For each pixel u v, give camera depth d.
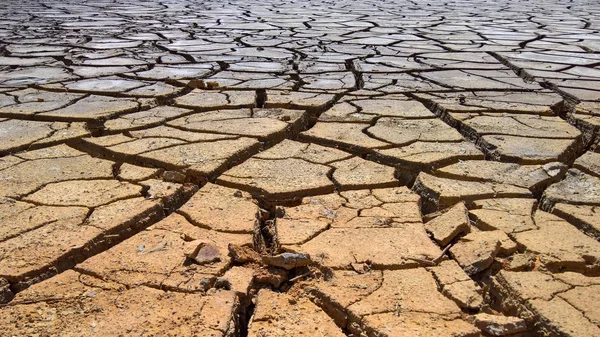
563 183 2.63
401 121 3.59
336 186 2.55
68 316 1.60
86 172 2.66
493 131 3.38
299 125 3.63
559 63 5.73
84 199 2.34
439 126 3.49
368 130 3.38
